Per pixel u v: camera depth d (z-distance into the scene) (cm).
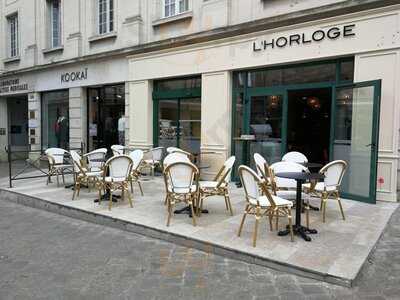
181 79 927
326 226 472
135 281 343
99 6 1134
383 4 594
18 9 1425
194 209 539
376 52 601
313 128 744
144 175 936
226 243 413
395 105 588
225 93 807
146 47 956
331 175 487
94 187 771
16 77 1446
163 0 974
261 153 783
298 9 711
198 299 307
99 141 1165
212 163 835
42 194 713
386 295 308
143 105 988
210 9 838
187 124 923
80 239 472
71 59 1169
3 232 508
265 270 363
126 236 484
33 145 1388
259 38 744
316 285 328
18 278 350
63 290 325
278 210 434
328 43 652
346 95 651
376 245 416
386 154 599
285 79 741
